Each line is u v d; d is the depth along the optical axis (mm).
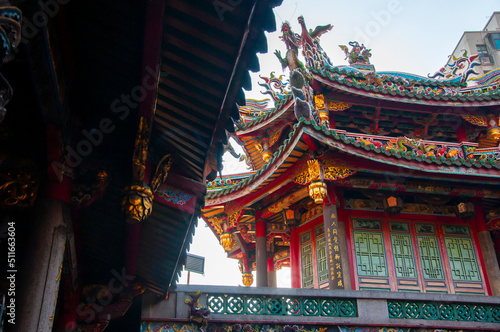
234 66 7352
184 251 11977
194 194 10055
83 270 12336
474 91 23938
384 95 22078
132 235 9805
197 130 8836
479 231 20016
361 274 18562
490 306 14125
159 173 8945
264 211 21094
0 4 4418
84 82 8156
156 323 12125
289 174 19078
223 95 7938
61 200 7793
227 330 12344
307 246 20328
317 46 23125
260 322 12555
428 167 18391
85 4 6871
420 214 20297
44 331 7047
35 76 6539
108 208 10250
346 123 23141
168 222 10875
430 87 24094
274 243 23766
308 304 13250
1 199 7324
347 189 19609
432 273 19078
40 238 7355
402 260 19156
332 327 12938
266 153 22781
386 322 13234
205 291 12750
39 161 7637
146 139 7875
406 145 20125
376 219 19844
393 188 19172
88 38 7371
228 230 21188
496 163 18734
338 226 19141
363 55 25922
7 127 7496
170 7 6668
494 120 23250
